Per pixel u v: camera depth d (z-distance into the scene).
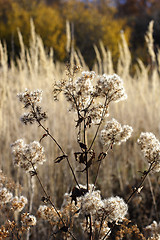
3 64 4.51
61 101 4.33
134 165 4.43
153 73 5.20
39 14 16.70
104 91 1.47
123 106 4.94
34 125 4.15
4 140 4.16
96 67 5.16
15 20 15.90
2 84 4.41
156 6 22.06
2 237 1.65
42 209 1.76
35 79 4.76
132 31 17.03
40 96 1.56
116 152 4.42
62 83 1.54
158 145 1.57
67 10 19.73
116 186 4.01
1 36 15.00
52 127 4.26
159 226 1.77
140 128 5.48
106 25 17.36
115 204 1.34
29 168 1.61
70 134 4.32
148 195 3.47
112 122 1.57
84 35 16.42
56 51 11.88
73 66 1.53
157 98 5.10
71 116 4.27
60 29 16.06
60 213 1.77
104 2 22.67
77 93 1.52
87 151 1.52
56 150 3.98
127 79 5.70
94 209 1.34
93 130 4.67
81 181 3.75
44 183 3.59
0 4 17.41
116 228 1.47
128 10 23.33
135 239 2.37
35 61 4.82
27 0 18.45
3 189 1.76
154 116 5.04
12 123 4.56
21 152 1.58
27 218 1.72
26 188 3.29
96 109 1.53
